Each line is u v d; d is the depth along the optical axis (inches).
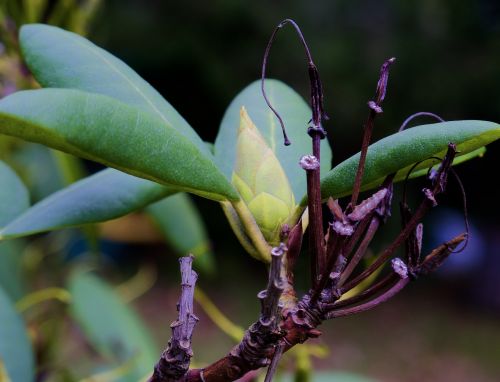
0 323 14.4
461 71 84.4
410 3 85.9
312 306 9.7
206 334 75.0
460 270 99.9
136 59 86.4
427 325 87.0
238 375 9.5
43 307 19.4
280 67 85.9
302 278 48.3
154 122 9.7
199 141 11.1
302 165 9.5
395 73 84.7
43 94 9.2
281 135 12.4
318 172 9.5
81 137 9.3
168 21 86.5
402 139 10.1
